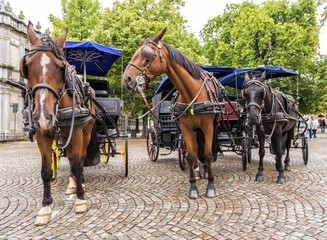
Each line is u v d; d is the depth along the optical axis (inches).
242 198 192.1
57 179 269.9
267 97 236.5
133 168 326.3
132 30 807.7
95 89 293.0
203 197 196.2
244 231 137.9
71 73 171.3
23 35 1108.5
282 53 825.5
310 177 260.4
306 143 328.8
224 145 329.4
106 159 347.6
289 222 148.7
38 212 165.9
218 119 207.2
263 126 250.2
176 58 178.9
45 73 130.3
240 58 890.1
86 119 170.1
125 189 224.1
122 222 152.4
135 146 638.5
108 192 215.0
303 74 917.2
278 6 944.3
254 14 864.9
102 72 378.0
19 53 1085.8
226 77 327.3
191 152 195.5
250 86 226.7
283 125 250.2
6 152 564.1
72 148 169.9
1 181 266.7
